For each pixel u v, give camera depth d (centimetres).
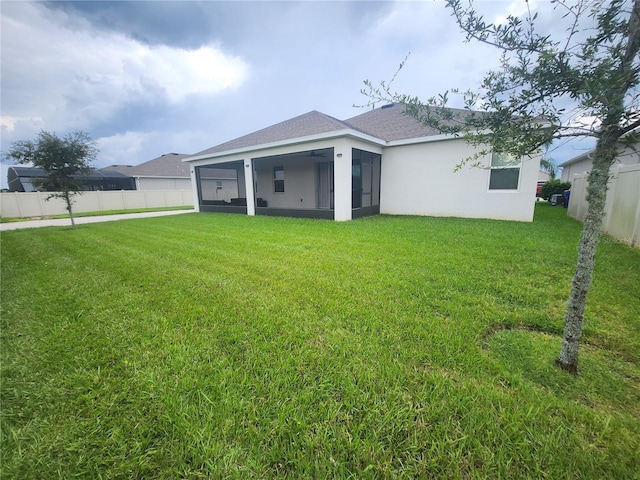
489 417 146
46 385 181
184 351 214
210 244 596
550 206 1476
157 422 151
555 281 341
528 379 176
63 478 124
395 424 145
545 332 234
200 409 158
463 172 923
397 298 299
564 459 125
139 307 295
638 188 489
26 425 151
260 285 347
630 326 233
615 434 136
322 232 698
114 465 129
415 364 191
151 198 2133
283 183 1472
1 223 1273
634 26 140
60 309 294
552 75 152
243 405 159
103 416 156
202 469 127
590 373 179
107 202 1922
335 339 223
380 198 1113
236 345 221
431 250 493
